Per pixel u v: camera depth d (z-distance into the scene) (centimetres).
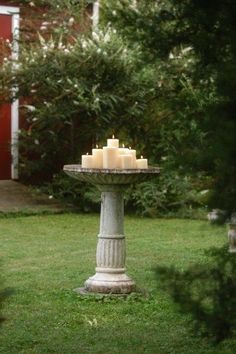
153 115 1680
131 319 840
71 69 1652
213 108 572
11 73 1658
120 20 639
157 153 1681
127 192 1644
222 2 582
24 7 1775
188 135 580
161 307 882
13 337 770
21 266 1112
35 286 981
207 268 601
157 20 619
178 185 1612
